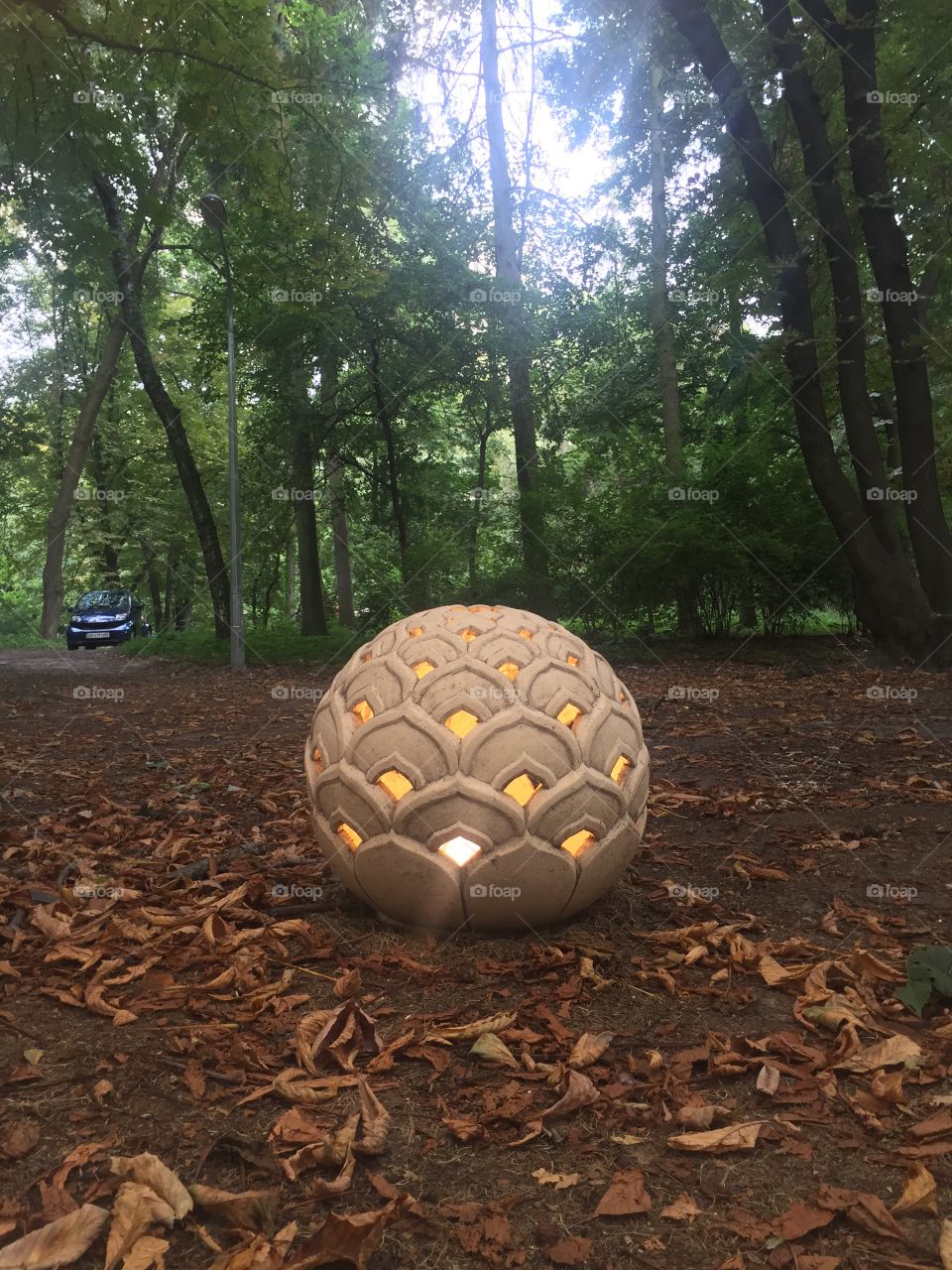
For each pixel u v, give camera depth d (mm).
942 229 15906
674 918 4047
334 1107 2461
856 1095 2490
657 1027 2957
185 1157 2219
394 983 3322
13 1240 1915
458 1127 2328
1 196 9898
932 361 15172
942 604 15594
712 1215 2010
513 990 3240
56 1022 2984
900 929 3887
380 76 10609
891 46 16078
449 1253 1901
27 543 41406
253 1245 1880
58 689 15117
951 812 5883
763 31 15266
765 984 3336
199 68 8539
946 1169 2166
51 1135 2312
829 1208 2002
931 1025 2975
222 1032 2887
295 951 3654
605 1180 2143
